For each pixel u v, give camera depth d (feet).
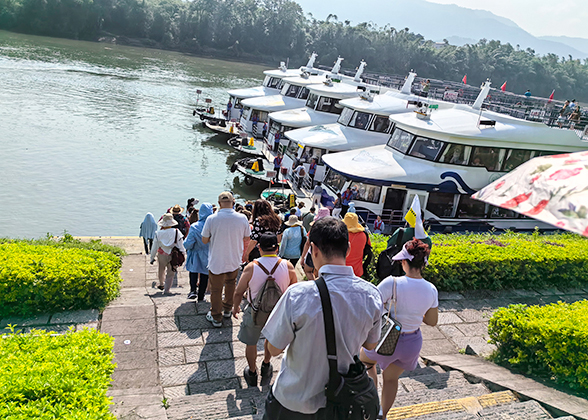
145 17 363.56
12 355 14.90
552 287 36.81
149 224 41.50
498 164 64.75
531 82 407.03
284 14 417.69
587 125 68.64
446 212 64.18
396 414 16.55
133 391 18.72
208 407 17.63
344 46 415.03
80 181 77.05
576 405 17.95
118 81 172.55
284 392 9.95
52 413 12.07
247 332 18.76
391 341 14.78
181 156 98.58
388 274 24.57
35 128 101.04
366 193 62.69
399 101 85.56
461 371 22.00
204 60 326.44
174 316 26.16
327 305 9.44
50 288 25.46
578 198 6.99
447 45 426.10
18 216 63.05
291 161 86.28
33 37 298.76
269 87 128.36
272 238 18.29
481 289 34.86
